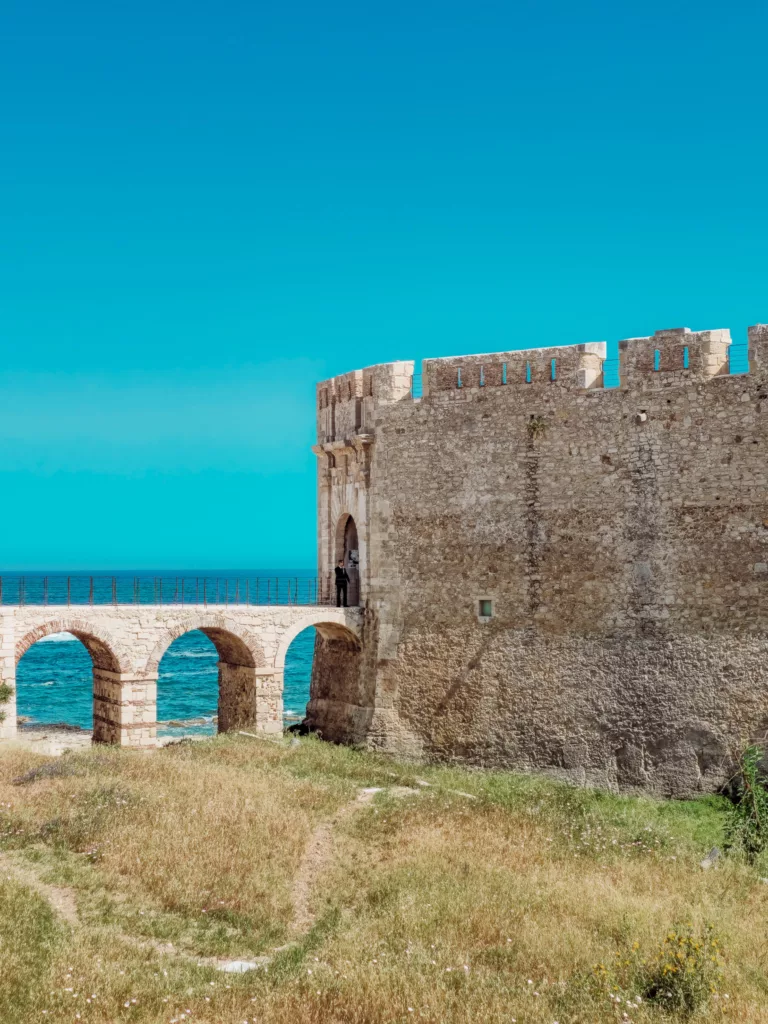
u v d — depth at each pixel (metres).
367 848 26.64
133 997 17.36
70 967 18.20
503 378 39.62
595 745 36.47
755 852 27.69
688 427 35.56
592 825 29.50
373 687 41.84
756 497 34.16
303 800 30.45
